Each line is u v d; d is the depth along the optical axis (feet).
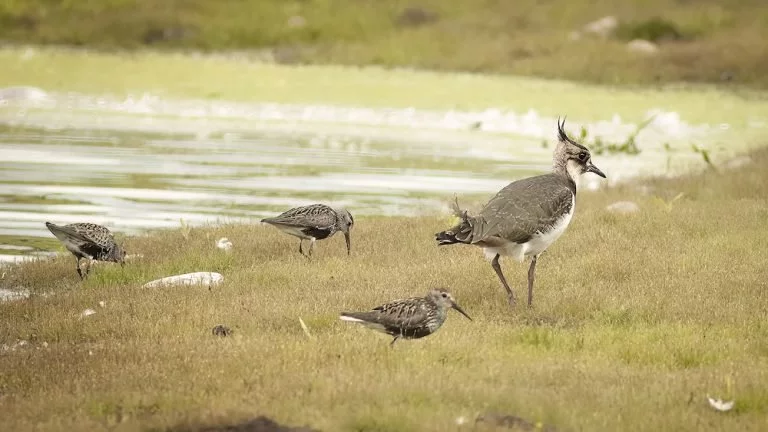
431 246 54.65
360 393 31.14
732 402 31.01
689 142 99.55
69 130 100.27
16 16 167.94
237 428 28.71
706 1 169.99
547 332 38.75
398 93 124.67
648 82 133.18
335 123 108.78
